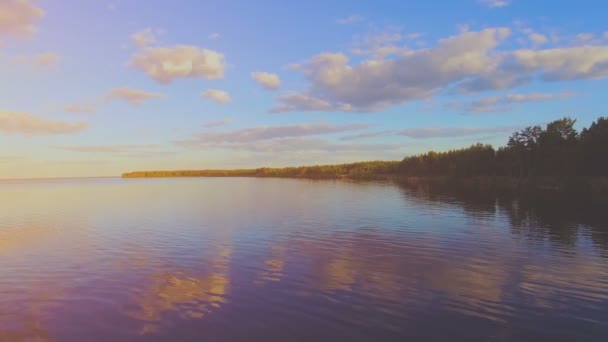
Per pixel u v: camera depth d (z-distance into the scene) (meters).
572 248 23.66
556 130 89.81
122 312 13.60
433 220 35.78
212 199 65.19
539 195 64.44
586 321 12.84
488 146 118.31
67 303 14.52
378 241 26.03
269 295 15.28
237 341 11.40
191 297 15.10
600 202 51.66
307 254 22.33
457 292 15.62
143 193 85.94
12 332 12.06
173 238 27.61
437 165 149.75
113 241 26.62
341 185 114.62
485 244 24.89
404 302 14.51
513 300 14.77
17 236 29.00
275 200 61.44
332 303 14.41
